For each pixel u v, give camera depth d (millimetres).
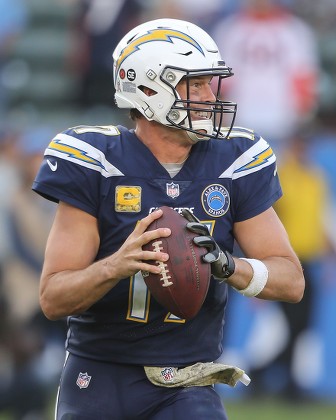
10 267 27922
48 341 27750
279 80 31531
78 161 13430
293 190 28984
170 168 13602
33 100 35906
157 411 13656
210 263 12789
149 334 13539
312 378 29938
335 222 29609
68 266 13305
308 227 29094
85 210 13438
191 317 12945
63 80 36219
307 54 31859
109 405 13648
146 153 13562
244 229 13820
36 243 28094
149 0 33156
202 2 33594
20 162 28750
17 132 30156
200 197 13539
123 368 13688
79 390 13805
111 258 12742
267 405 29125
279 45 31531
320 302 29734
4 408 24781
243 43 31594
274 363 29516
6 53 36438
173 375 13539
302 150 29422
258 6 31719
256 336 29672
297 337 29375
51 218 28531
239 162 13773
